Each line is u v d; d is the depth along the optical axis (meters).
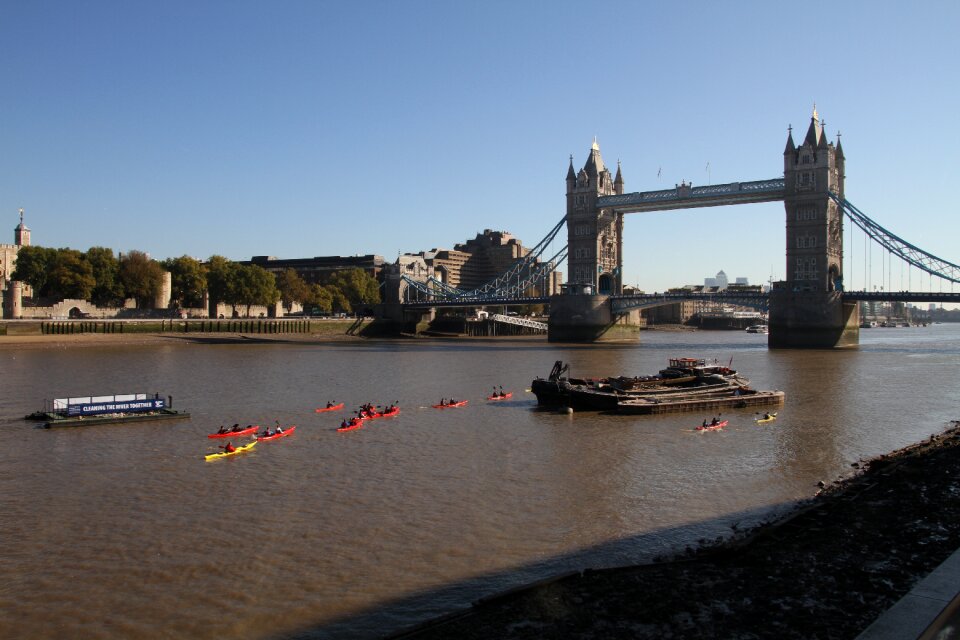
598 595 26.69
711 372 91.50
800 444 59.44
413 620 27.41
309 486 45.34
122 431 62.56
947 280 195.62
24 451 54.47
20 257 198.75
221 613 28.06
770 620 24.03
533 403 81.56
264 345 187.88
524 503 41.94
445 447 57.25
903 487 40.78
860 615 24.23
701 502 42.34
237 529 37.16
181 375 107.75
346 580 30.95
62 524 37.81
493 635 23.69
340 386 96.56
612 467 50.97
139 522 38.22
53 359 130.88
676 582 27.77
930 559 29.25
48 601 29.00
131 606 28.62
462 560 33.16
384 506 41.12
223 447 56.16
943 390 95.88
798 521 34.91
